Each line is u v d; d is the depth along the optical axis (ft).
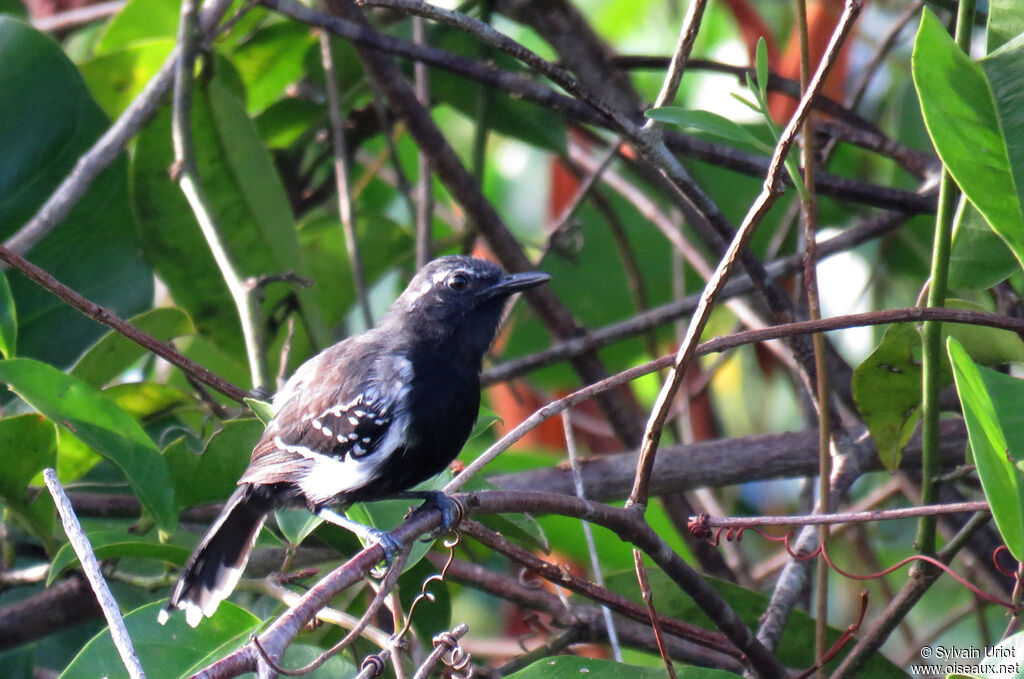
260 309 31.99
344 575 21.33
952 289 28.32
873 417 29.78
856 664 27.81
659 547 25.23
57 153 36.42
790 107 45.65
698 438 47.93
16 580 28.94
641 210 45.37
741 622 26.55
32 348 35.40
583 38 41.78
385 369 29.63
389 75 38.81
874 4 50.78
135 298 36.99
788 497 50.42
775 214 46.68
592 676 24.54
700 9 25.44
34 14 50.65
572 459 28.81
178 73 33.86
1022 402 23.75
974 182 22.68
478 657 43.86
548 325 40.16
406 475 29.45
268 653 19.12
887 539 45.34
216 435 29.55
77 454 30.27
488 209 40.14
